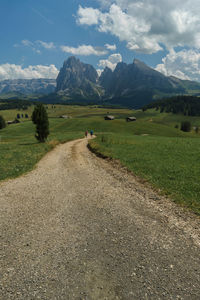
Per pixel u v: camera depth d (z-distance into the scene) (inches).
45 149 1261.1
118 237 259.1
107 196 418.9
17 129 3917.3
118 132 3676.2
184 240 249.6
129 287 177.3
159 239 252.8
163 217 313.4
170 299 164.2
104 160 844.0
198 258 215.8
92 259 216.2
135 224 293.6
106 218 315.9
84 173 645.3
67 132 3604.8
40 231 281.1
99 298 165.6
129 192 437.4
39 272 198.5
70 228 286.8
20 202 402.9
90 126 4158.5
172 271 196.7
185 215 315.0
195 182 453.4
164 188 433.1
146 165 647.1
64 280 186.9
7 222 314.3
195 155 811.4
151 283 181.6
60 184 527.8
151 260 213.2
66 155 1069.8
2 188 502.0
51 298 166.9
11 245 248.5
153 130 3882.9
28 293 172.9
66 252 229.8
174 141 1515.7
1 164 783.1
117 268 201.3
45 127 1692.9
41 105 1680.6
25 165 769.6
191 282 182.7
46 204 386.9
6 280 189.3
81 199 407.5
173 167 605.6
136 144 1290.6
